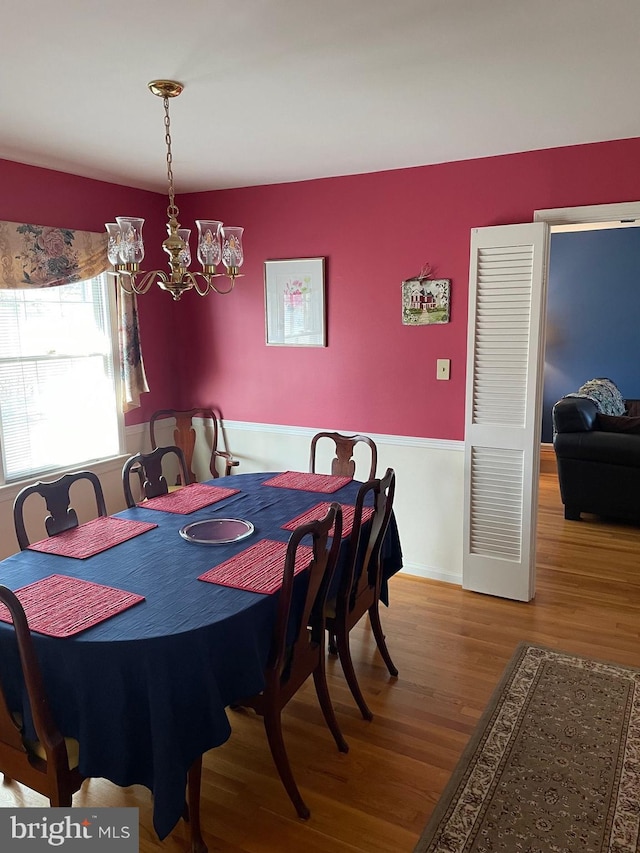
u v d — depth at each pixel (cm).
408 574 402
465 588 377
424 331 374
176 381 471
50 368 374
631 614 344
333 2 171
